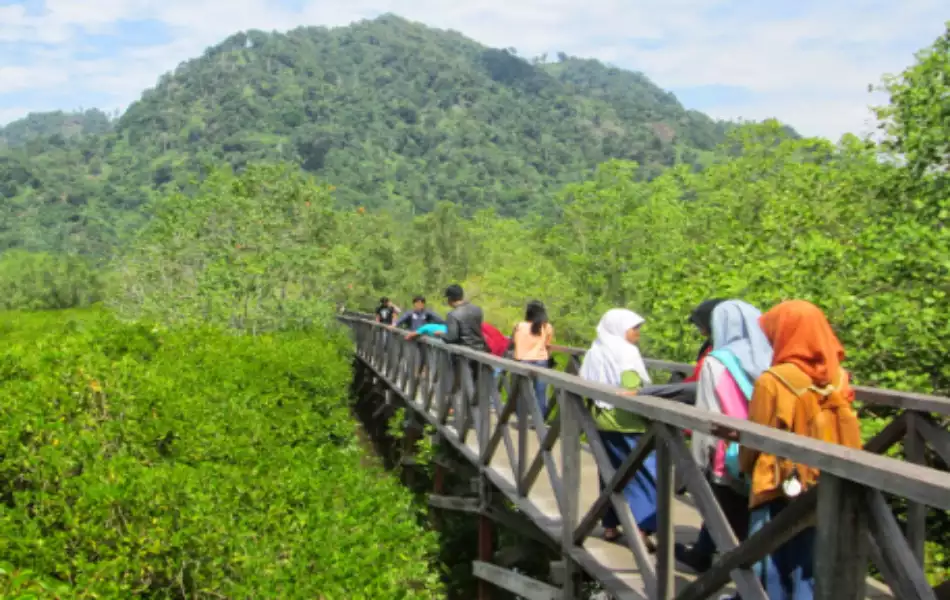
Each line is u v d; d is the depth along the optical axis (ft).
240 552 13.78
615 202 94.32
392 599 13.66
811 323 11.62
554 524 18.78
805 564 11.87
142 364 26.40
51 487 14.82
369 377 68.69
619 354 17.06
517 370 20.48
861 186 39.83
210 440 19.61
